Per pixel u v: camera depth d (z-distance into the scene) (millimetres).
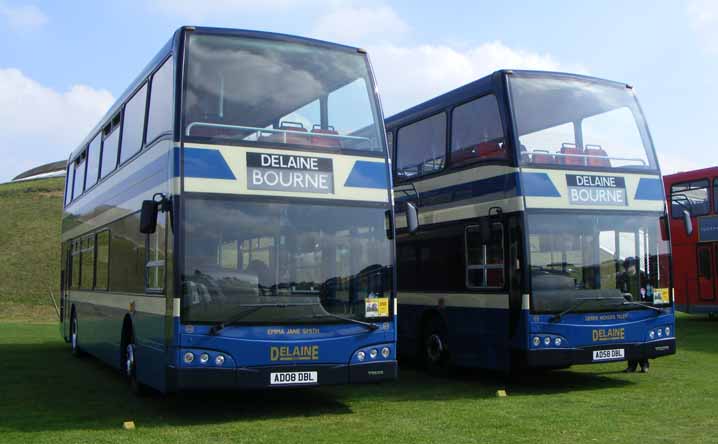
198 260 8828
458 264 12898
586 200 11758
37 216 56312
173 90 9328
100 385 12422
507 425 8711
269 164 9375
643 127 12711
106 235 13648
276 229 9227
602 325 11422
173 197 8922
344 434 8258
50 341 21266
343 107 10062
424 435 8172
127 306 11477
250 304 8914
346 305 9398
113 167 13336
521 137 11617
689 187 25812
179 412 9820
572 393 11242
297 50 10047
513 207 11414
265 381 8875
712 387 11594
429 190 13930
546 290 11188
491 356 11859
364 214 9766
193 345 8648
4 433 8453
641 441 7797
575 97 12266
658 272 12094
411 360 16078
